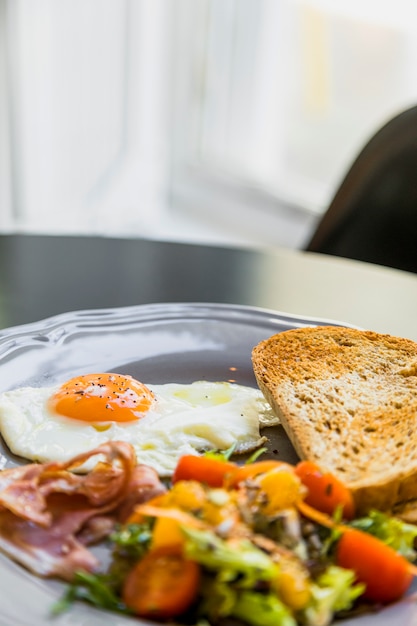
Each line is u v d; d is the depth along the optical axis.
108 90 1.22
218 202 1.33
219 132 1.31
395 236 0.67
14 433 0.40
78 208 1.23
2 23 0.97
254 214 1.28
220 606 0.30
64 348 0.47
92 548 0.34
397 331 0.50
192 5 1.24
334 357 0.46
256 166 1.28
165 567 0.31
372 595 0.32
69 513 0.35
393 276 0.57
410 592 0.34
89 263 0.57
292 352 0.46
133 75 1.26
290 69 1.16
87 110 1.19
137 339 0.49
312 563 0.31
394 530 0.34
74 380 0.43
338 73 1.10
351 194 0.67
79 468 0.39
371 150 0.67
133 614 0.31
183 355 0.48
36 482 0.35
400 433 0.39
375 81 1.06
